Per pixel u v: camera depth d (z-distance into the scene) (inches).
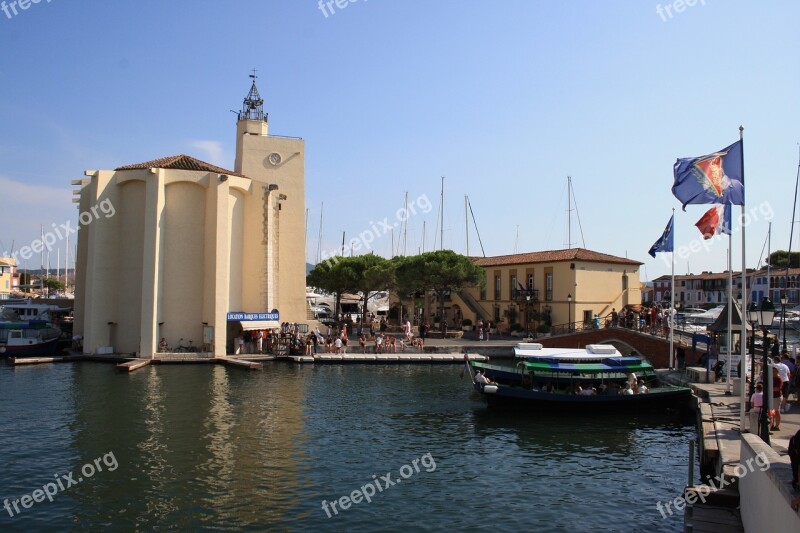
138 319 1834.4
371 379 1501.0
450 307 2891.2
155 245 1766.7
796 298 3009.4
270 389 1328.7
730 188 749.9
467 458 850.8
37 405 1112.8
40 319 2210.9
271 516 623.5
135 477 727.7
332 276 2694.4
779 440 690.2
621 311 2255.2
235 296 1959.9
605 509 661.9
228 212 1841.8
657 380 1301.7
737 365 1295.5
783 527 360.5
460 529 604.7
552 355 1346.0
